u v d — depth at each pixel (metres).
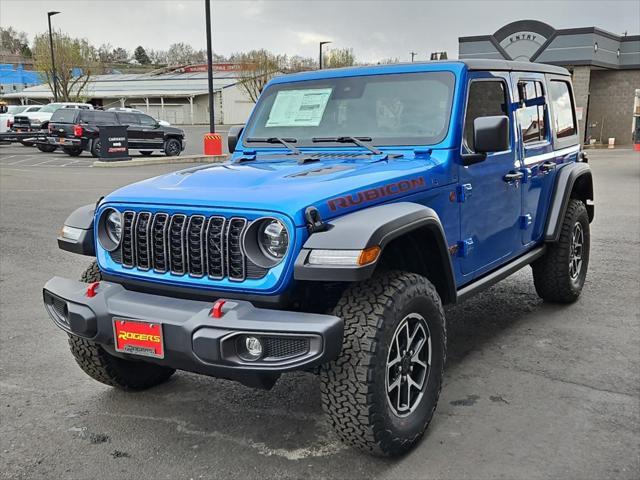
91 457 3.36
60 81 55.41
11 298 6.18
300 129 4.37
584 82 32.47
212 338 2.87
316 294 3.22
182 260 3.19
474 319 5.48
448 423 3.65
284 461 3.28
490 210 4.36
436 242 3.48
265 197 3.04
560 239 5.50
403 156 3.88
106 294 3.32
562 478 3.09
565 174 5.50
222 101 67.62
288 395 4.07
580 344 4.84
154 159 21.84
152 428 3.67
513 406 3.85
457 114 3.91
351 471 3.18
